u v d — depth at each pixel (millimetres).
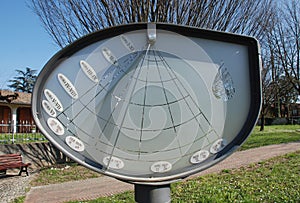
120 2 8297
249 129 2090
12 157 9180
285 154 9844
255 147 12258
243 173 7047
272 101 27203
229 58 2164
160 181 2033
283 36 24594
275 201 4828
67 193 6375
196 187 5812
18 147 10305
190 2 8352
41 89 2016
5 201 5969
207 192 5426
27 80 47406
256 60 2119
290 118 33781
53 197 6074
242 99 2139
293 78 25844
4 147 10047
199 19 8570
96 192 6289
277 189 5500
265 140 15062
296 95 32719
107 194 6027
